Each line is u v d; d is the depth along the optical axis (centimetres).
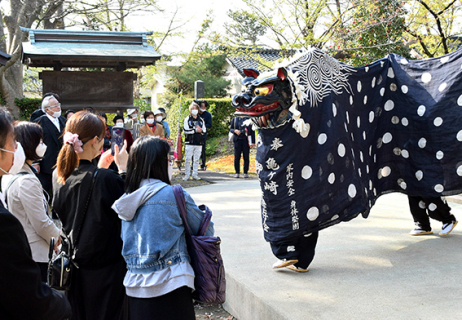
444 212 452
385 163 438
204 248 214
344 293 313
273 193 337
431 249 417
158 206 211
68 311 154
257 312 309
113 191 235
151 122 917
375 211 595
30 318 138
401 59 430
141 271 208
